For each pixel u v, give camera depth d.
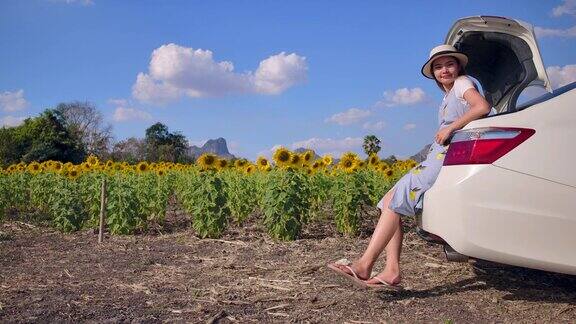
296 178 7.55
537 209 3.56
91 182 10.69
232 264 5.52
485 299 4.08
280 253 6.24
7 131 44.56
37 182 11.68
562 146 3.60
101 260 5.88
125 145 54.78
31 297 4.23
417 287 4.44
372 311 3.81
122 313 3.81
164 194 9.79
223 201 7.74
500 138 3.64
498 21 4.37
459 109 4.11
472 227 3.63
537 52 4.34
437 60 4.29
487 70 4.94
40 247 6.87
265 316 3.75
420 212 4.09
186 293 4.37
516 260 3.59
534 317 3.66
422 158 5.42
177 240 7.43
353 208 7.83
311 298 4.13
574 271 3.55
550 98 3.76
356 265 4.07
